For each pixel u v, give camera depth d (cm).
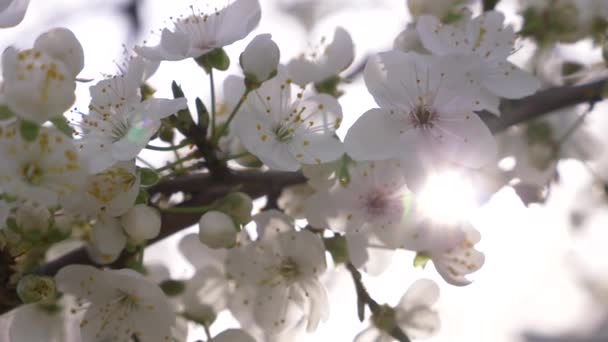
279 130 48
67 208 47
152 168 48
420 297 50
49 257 50
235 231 47
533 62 54
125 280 47
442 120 48
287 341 49
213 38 48
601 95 52
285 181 49
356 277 49
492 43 50
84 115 47
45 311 49
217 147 48
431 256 49
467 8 52
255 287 49
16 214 47
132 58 48
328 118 48
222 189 49
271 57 48
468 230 48
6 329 50
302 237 48
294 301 49
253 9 48
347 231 48
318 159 48
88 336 48
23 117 45
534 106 52
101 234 47
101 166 46
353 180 48
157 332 48
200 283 50
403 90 48
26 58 45
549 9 53
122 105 47
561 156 56
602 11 53
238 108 48
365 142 48
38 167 46
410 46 51
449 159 48
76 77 47
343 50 51
